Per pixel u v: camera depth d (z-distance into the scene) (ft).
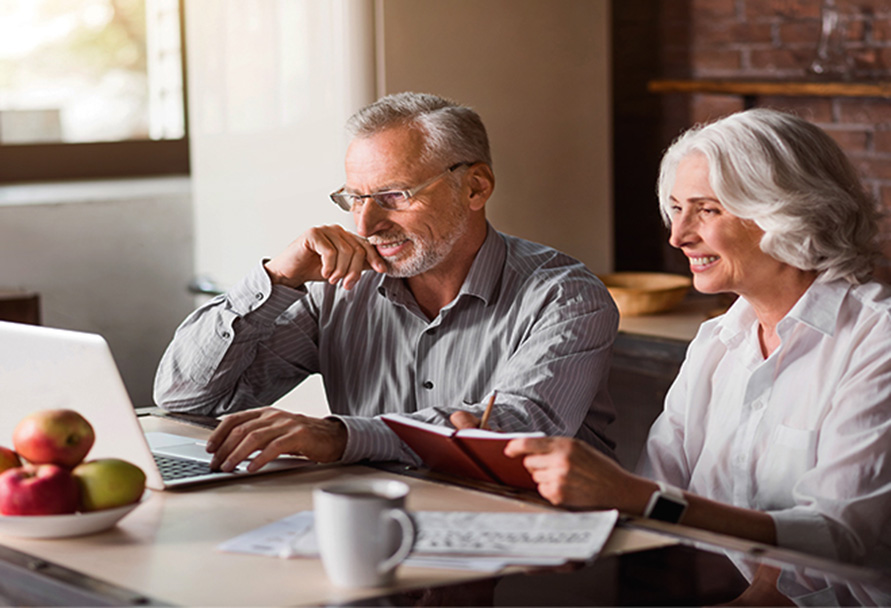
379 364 6.26
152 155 13.02
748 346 5.24
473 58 9.61
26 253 11.21
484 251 6.07
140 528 3.97
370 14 9.09
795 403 4.91
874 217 5.08
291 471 4.79
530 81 9.94
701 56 11.11
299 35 9.48
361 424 4.95
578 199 10.34
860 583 3.62
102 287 11.60
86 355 4.35
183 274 11.97
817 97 10.26
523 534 3.80
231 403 6.24
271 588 3.35
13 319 10.36
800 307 4.91
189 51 10.82
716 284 5.11
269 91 9.88
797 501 4.55
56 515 3.77
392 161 5.78
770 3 10.51
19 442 3.96
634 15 11.64
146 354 11.89
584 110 10.28
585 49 10.24
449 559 3.58
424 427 4.36
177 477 4.63
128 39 12.78
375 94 9.20
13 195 11.52
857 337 4.78
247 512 4.16
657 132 11.53
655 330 8.93
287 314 6.42
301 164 9.65
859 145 10.02
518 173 9.97
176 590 3.33
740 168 4.89
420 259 5.88
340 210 9.32
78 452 3.99
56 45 12.51
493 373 6.02
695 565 3.62
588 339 5.80
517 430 5.38
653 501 4.11
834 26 9.96
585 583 3.42
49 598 3.40
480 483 4.53
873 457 4.48
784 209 4.80
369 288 6.35
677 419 5.54
